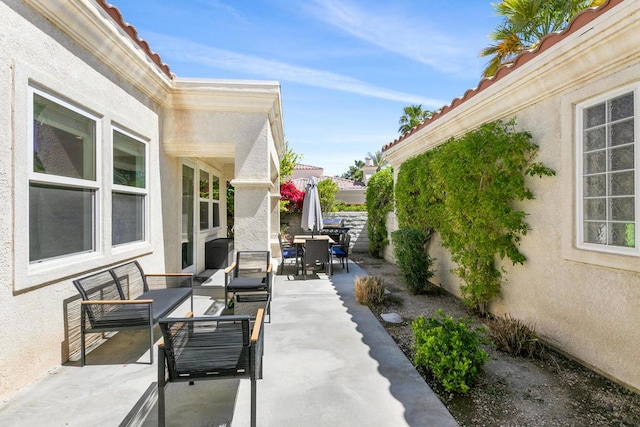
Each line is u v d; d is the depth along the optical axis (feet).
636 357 10.42
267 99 20.17
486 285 17.20
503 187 15.37
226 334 8.93
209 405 9.66
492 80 16.26
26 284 10.12
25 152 10.11
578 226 12.54
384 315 17.69
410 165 26.84
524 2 37.32
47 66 10.93
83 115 12.82
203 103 20.12
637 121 10.43
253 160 20.58
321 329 15.85
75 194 12.65
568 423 8.99
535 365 12.37
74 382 10.81
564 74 12.50
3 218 9.46
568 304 12.96
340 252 32.78
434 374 11.00
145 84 17.16
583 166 12.49
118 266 14.74
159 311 13.15
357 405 9.68
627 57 10.46
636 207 10.49
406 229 24.32
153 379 11.10
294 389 10.53
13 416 9.05
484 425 8.90
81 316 11.82
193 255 26.89
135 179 17.28
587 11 11.02
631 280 10.55
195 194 26.99
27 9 10.13
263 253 20.35
